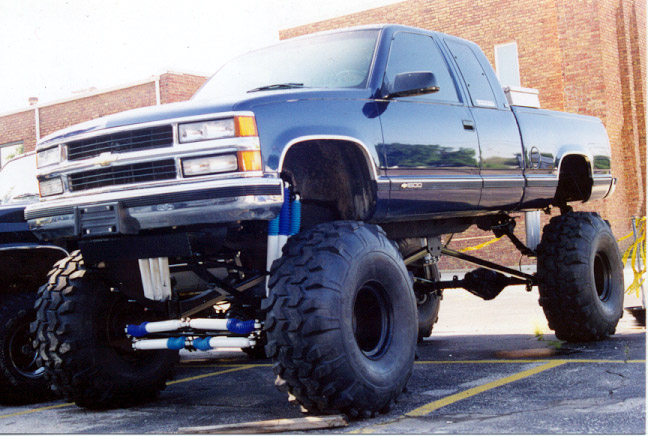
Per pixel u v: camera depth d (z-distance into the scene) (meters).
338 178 4.62
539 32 17.61
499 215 6.27
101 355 4.64
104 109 20.84
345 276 3.86
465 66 5.63
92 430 4.18
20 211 5.60
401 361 4.16
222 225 4.18
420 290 6.54
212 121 3.94
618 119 17.41
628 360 5.29
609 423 3.54
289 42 5.50
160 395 5.23
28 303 5.39
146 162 4.06
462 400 4.33
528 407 4.01
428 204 4.85
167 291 4.39
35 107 22.22
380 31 5.08
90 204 4.17
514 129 5.73
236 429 3.80
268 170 3.93
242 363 6.91
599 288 6.55
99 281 4.67
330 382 3.78
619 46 17.64
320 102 4.33
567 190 6.75
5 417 4.86
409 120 4.80
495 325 8.33
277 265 3.93
